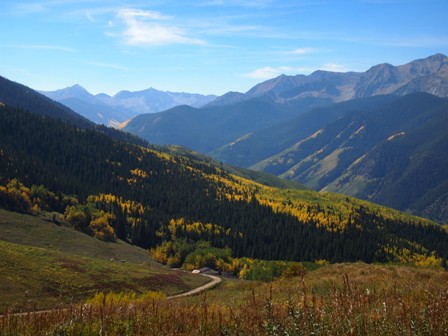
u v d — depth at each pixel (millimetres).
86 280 60219
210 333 9711
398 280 25094
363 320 8555
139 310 12727
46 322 11180
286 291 24078
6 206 122562
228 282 90500
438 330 8086
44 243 104812
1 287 46625
